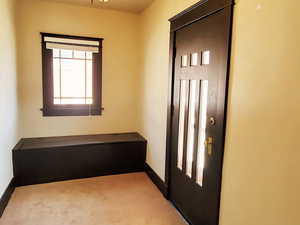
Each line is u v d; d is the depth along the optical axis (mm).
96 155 3355
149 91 3408
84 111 3713
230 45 1689
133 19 3795
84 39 3543
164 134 2912
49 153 3102
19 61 3238
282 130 1276
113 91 3840
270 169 1359
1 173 2398
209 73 1964
